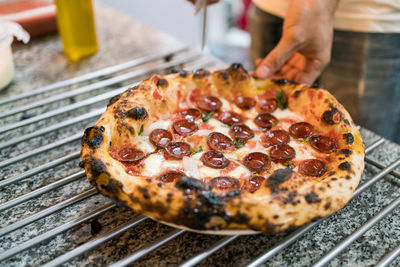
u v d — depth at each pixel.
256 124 0.50
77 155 0.52
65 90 0.70
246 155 0.45
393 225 0.44
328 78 0.83
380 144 0.55
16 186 0.49
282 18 0.82
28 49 0.83
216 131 0.49
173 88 0.53
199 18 1.59
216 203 0.36
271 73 0.59
